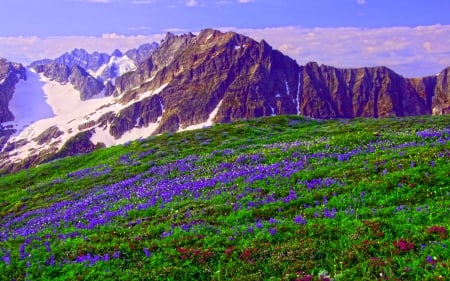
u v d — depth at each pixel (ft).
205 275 61.00
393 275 52.60
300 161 115.55
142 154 192.24
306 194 89.04
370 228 65.92
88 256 68.59
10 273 66.49
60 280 62.03
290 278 56.29
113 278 61.16
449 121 209.87
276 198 90.94
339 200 83.05
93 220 99.04
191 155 170.50
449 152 98.68
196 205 94.84
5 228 122.62
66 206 130.82
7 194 182.19
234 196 95.30
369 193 84.43
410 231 63.77
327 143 134.62
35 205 147.64
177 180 126.52
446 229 61.82
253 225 75.72
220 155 155.63
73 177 174.81
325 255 61.11
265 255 63.05
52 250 73.82
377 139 134.41
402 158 100.78
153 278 60.29
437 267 52.06
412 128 186.50
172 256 66.49
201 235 73.20
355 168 100.07
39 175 211.61
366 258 57.98
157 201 105.81
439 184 82.48
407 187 83.25
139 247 71.00
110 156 215.72
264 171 111.34
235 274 59.93
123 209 103.86
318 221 72.54
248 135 211.20
